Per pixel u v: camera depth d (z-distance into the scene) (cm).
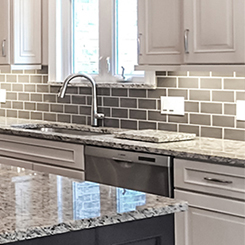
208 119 349
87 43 458
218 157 264
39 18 468
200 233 276
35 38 468
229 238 264
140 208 150
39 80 481
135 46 417
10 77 512
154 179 297
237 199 260
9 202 160
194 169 277
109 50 434
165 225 156
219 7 296
